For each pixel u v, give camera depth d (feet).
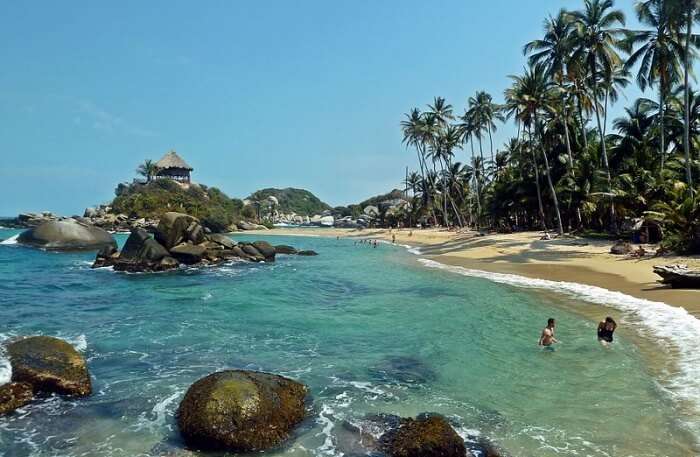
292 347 45.14
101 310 62.64
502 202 211.61
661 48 119.03
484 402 31.50
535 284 80.89
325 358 41.65
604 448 24.85
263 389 28.53
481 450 24.82
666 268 69.72
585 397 31.65
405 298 72.28
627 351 40.81
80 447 25.84
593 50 138.41
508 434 26.71
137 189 363.97
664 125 151.64
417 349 44.09
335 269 117.50
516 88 166.61
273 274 107.04
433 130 265.34
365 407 30.86
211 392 27.35
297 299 72.08
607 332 44.27
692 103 152.25
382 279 96.22
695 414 28.27
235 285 87.97
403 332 50.67
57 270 108.06
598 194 136.05
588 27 139.33
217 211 360.69
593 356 40.29
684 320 49.75
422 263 128.57
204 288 83.66
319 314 60.39
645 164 139.33
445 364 39.63
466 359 40.78
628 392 32.07
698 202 94.89
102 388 34.27
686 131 106.93
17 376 32.68
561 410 29.76
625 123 158.40
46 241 155.94
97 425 28.43
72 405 31.19
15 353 34.65
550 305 62.39
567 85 156.97
